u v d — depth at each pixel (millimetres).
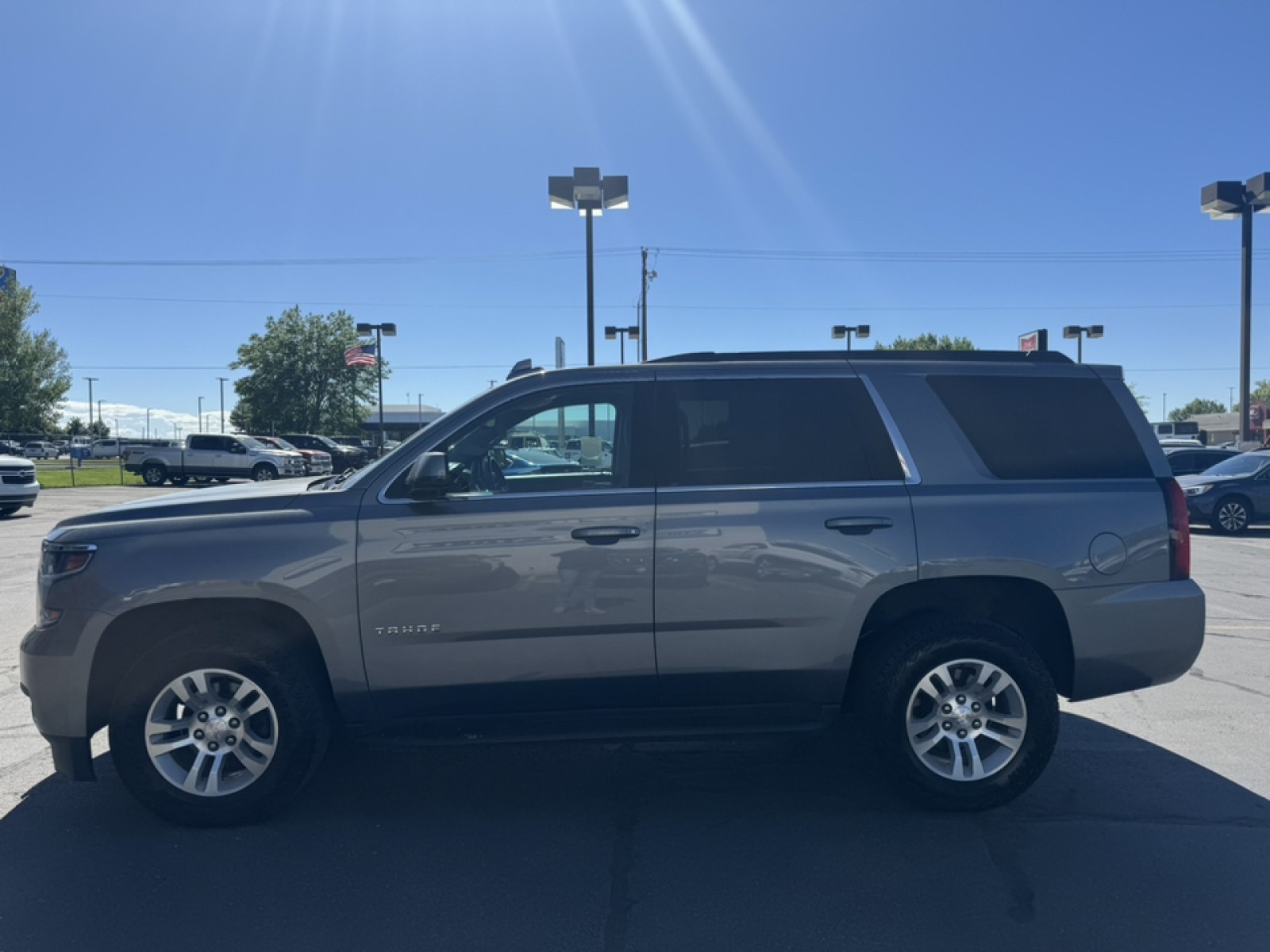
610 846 3971
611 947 3182
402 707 4133
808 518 4184
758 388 4402
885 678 4195
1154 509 4363
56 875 3699
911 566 4191
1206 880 3637
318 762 4180
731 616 4145
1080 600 4273
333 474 5250
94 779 4168
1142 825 4145
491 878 3678
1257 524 16172
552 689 4152
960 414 4422
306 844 3990
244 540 4016
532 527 4094
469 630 4062
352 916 3383
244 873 3715
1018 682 4172
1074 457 4418
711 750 5199
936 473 4316
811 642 4191
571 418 4363
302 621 4141
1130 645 4312
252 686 4035
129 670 4102
